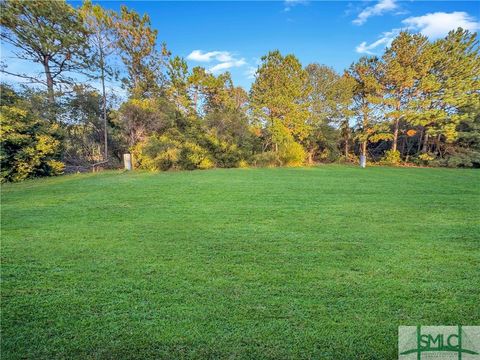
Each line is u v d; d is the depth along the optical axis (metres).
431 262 2.76
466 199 5.95
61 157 11.38
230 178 9.52
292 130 18.45
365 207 5.18
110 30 14.60
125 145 14.59
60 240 3.35
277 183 8.31
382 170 13.67
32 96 11.55
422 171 13.19
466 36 17.17
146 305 2.00
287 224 4.08
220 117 15.02
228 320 1.83
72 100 13.62
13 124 8.64
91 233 3.62
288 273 2.51
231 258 2.85
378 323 1.81
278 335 1.69
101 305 2.00
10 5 10.89
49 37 12.02
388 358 1.55
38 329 1.75
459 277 2.45
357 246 3.20
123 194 6.36
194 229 3.82
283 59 17.66
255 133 17.25
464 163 16.77
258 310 1.94
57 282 2.33
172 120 13.93
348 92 19.88
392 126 20.30
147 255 2.91
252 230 3.79
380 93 19.66
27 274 2.48
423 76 18.36
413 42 18.03
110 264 2.69
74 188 7.16
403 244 3.27
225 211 4.84
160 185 7.73
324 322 1.81
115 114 14.32
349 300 2.07
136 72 16.56
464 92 17.48
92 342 1.64
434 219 4.38
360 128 21.28
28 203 5.39
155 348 1.59
